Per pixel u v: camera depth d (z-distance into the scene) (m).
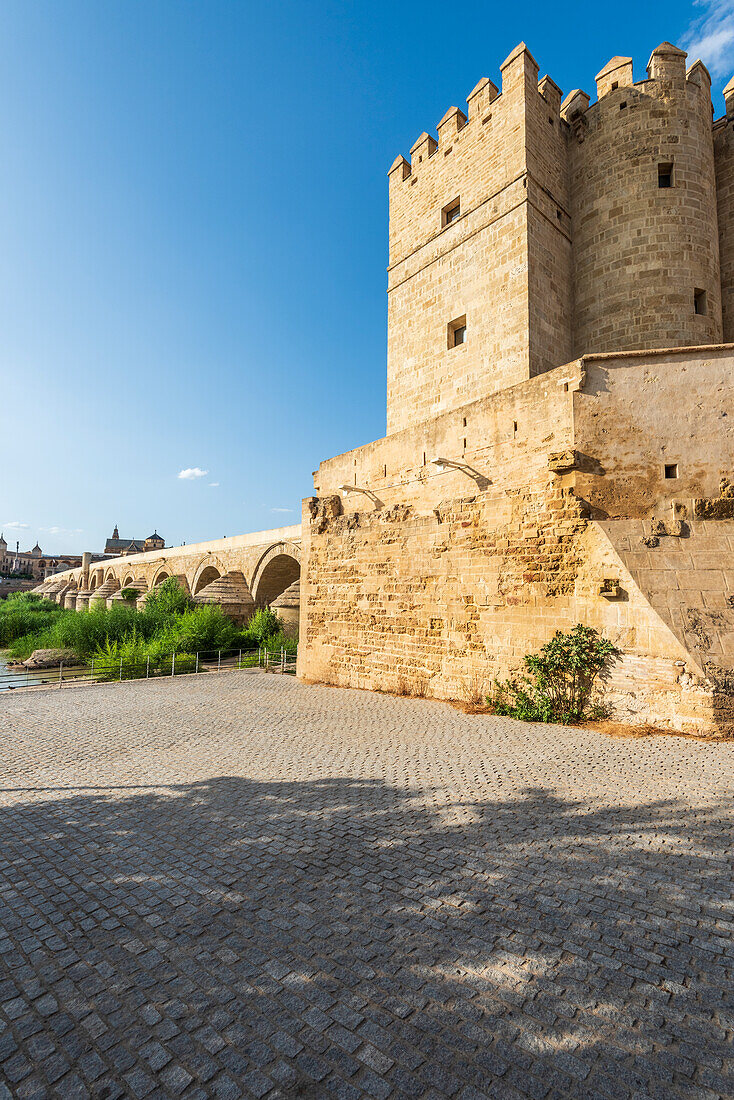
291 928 4.01
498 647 12.03
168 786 7.59
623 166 15.37
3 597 98.50
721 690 8.41
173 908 4.36
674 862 4.72
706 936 3.71
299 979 3.43
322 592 17.91
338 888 4.57
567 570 10.87
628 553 9.99
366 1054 2.81
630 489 10.66
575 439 11.04
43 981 3.50
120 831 6.02
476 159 16.75
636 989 3.22
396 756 8.55
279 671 21.44
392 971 3.47
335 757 8.72
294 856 5.22
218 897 4.51
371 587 15.86
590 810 5.90
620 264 15.23
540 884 4.47
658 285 14.59
